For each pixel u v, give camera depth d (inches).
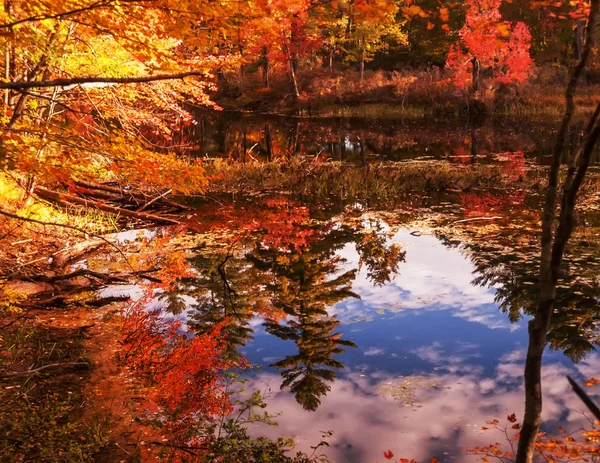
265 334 262.8
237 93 1736.0
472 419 187.9
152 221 470.9
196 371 222.8
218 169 654.5
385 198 573.3
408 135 1078.4
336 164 713.6
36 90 313.9
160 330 261.0
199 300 303.4
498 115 1338.6
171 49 278.2
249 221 480.4
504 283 321.7
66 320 263.0
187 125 1183.6
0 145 230.2
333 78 1684.3
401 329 266.7
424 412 193.2
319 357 238.5
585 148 112.3
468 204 530.9
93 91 394.3
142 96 446.0
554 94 1360.7
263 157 823.1
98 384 206.4
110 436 174.4
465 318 277.3
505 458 165.2
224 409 196.2
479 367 227.0
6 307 267.7
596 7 111.3
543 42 1498.5
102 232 419.8
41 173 247.4
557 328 255.9
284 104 1600.6
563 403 194.9
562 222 118.3
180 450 170.6
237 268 358.3
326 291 319.6
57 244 365.4
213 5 174.1
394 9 156.0
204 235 432.1
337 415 192.5
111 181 521.7
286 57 1501.0
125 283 323.9
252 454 168.7
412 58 1988.2
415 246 402.3
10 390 193.2
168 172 274.2
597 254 356.8
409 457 166.6
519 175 621.9
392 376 221.0
